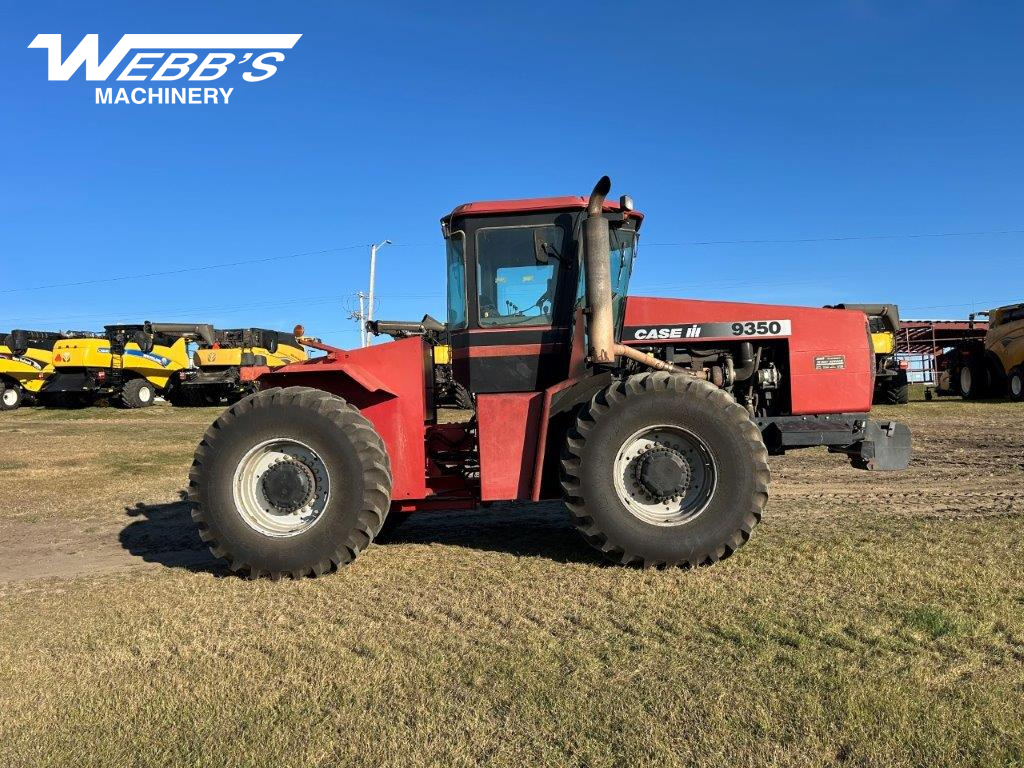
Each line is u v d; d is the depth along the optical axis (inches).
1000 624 126.7
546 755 90.8
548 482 184.7
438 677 113.6
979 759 87.0
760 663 114.3
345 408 177.8
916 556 169.2
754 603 141.6
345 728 99.0
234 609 151.1
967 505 233.0
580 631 130.9
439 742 94.8
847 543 183.2
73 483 339.0
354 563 184.2
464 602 149.2
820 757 88.7
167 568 190.5
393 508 198.2
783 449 207.0
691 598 145.9
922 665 111.5
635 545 168.4
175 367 940.6
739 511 168.2
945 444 391.5
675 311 207.0
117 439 531.5
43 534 237.8
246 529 173.8
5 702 110.3
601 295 181.2
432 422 210.2
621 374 204.4
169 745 96.6
